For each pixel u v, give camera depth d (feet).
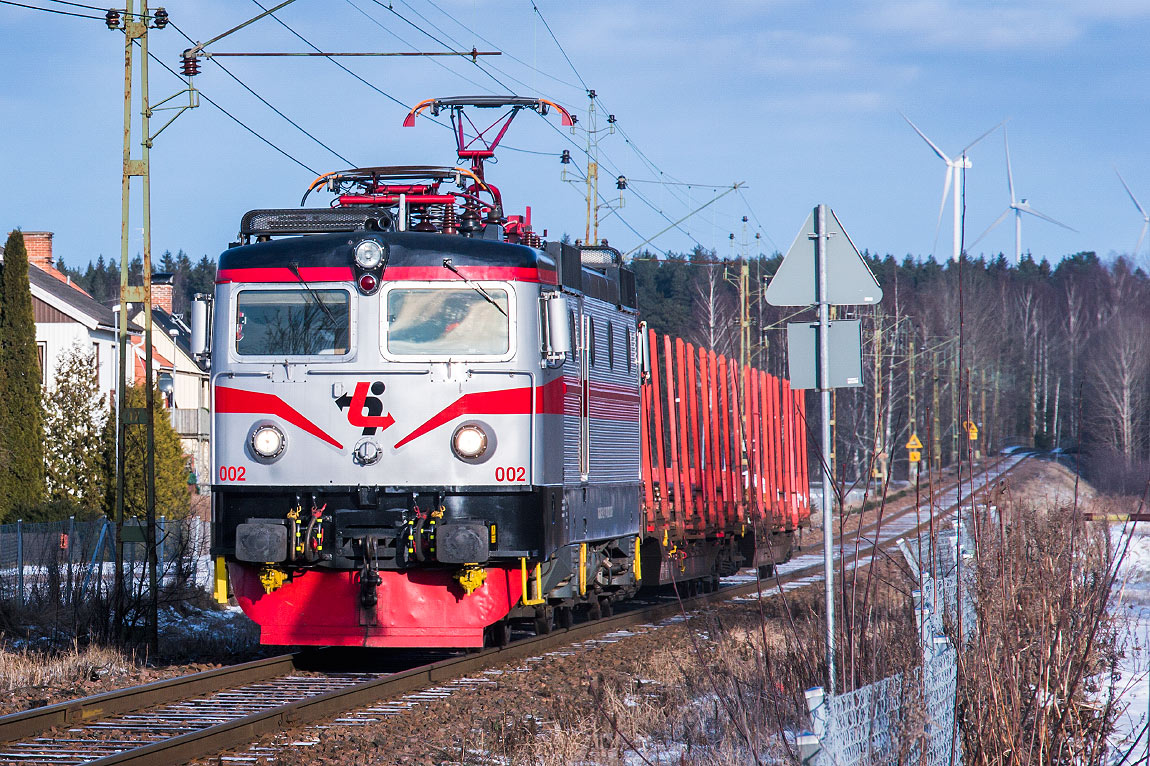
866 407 343.05
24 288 211.82
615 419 96.32
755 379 147.74
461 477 74.38
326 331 75.66
